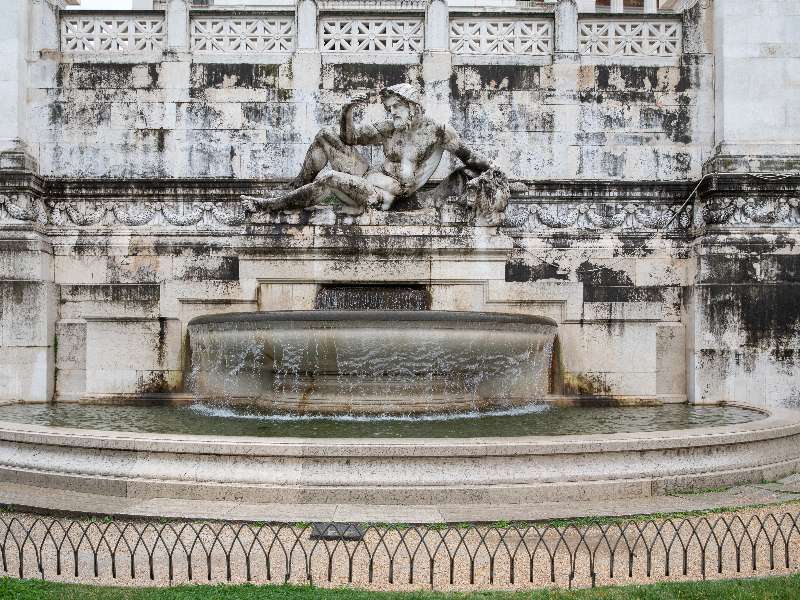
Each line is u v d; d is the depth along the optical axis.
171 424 8.89
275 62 12.74
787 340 11.76
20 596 4.71
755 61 12.48
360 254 11.78
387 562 5.46
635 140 12.84
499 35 13.05
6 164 12.11
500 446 6.67
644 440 6.99
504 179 11.88
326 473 6.58
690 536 5.49
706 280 11.88
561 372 11.75
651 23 13.05
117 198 12.47
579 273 12.44
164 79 12.70
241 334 9.64
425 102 12.77
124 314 11.75
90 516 6.22
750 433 7.47
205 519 6.08
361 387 9.73
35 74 12.67
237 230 12.30
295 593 4.79
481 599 4.70
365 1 18.89
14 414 10.08
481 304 11.77
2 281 11.73
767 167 12.20
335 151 11.89
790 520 6.28
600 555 5.65
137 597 4.70
